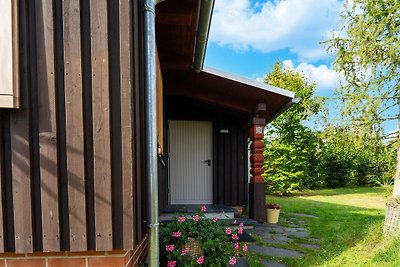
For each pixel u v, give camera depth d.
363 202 8.99
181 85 5.50
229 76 4.74
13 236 1.58
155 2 2.27
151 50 2.14
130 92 1.64
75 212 1.59
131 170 1.62
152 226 2.05
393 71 4.42
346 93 4.86
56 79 1.61
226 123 6.91
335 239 4.24
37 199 1.59
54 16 1.61
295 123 11.48
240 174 6.85
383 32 4.39
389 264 3.03
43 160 1.59
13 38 1.57
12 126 1.58
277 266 3.19
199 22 3.14
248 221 5.21
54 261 1.65
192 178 6.76
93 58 1.62
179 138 6.79
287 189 11.21
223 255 2.67
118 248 1.61
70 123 1.61
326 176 13.83
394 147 4.87
